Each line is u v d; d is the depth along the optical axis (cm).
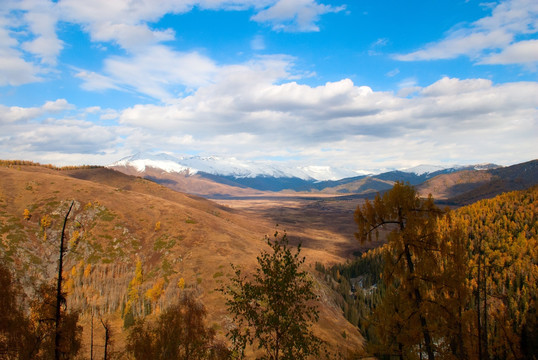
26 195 16188
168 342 2747
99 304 10588
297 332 1855
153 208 17988
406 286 1805
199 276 11888
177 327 2792
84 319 9631
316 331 8881
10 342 2025
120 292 11025
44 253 12781
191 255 13538
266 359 1900
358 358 1948
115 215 15975
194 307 2938
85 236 14138
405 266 1866
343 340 9112
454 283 1678
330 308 11781
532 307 8319
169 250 14038
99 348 6278
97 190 18450
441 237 1734
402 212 1919
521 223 16125
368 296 14475
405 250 1862
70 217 15150
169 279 12062
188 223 16725
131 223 15812
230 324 8231
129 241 14538
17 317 2098
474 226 16950
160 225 16162
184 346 2797
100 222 15225
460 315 1725
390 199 1931
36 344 2098
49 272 12025
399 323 1778
